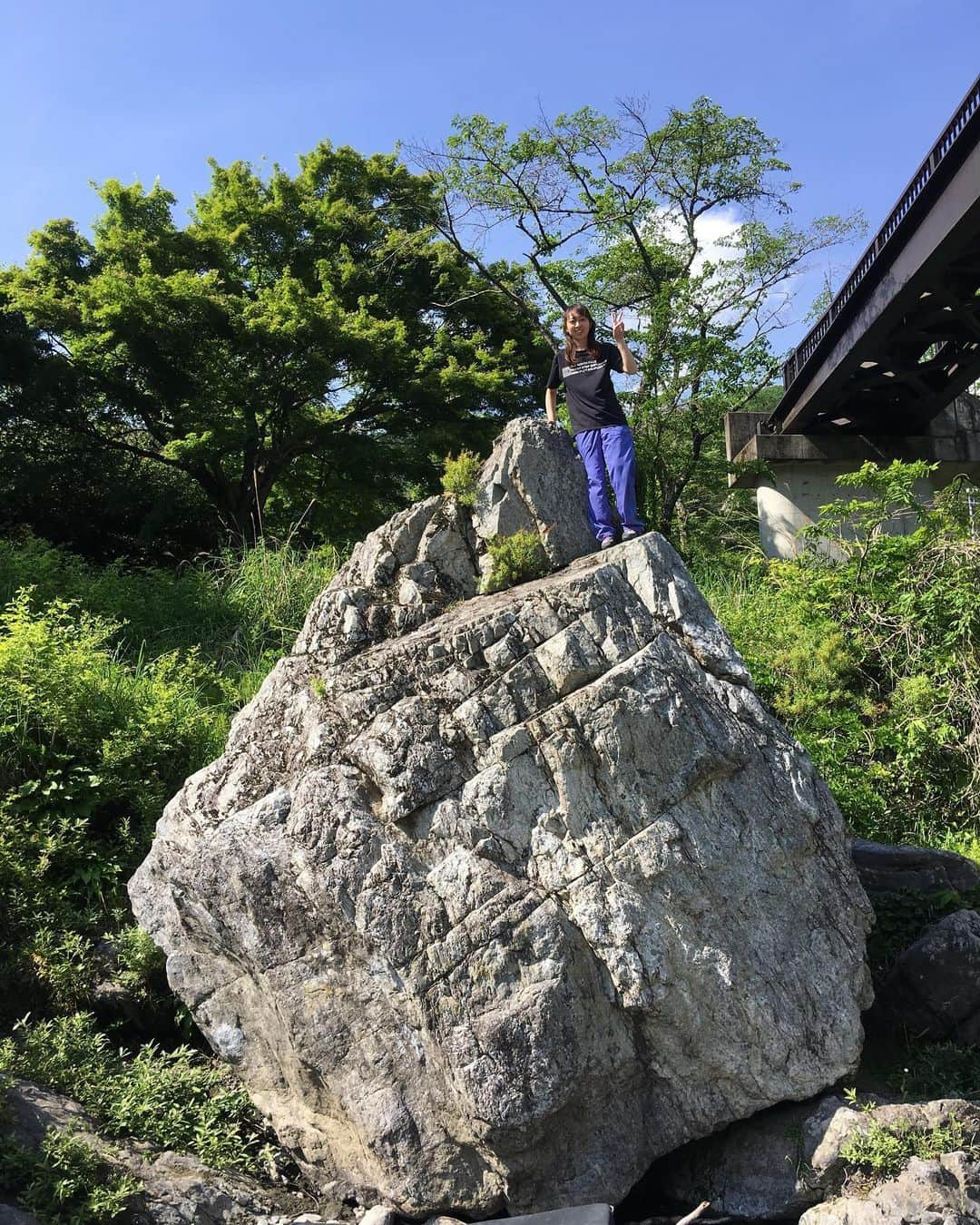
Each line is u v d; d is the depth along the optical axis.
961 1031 5.48
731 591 12.84
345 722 5.14
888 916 6.35
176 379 20.88
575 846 4.77
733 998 4.66
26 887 6.09
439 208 25.34
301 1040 4.83
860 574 10.75
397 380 22.86
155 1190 4.41
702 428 23.81
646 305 25.22
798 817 5.04
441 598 5.69
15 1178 4.21
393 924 4.64
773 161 25.39
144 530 20.45
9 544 12.99
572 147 24.73
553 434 6.07
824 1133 4.57
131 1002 5.83
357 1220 4.71
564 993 4.47
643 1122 4.69
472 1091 4.37
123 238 22.55
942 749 8.98
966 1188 4.15
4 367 19.28
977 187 11.64
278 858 4.94
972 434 19.89
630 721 4.89
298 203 24.56
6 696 7.11
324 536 21.84
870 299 15.03
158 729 7.45
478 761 4.92
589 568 5.48
